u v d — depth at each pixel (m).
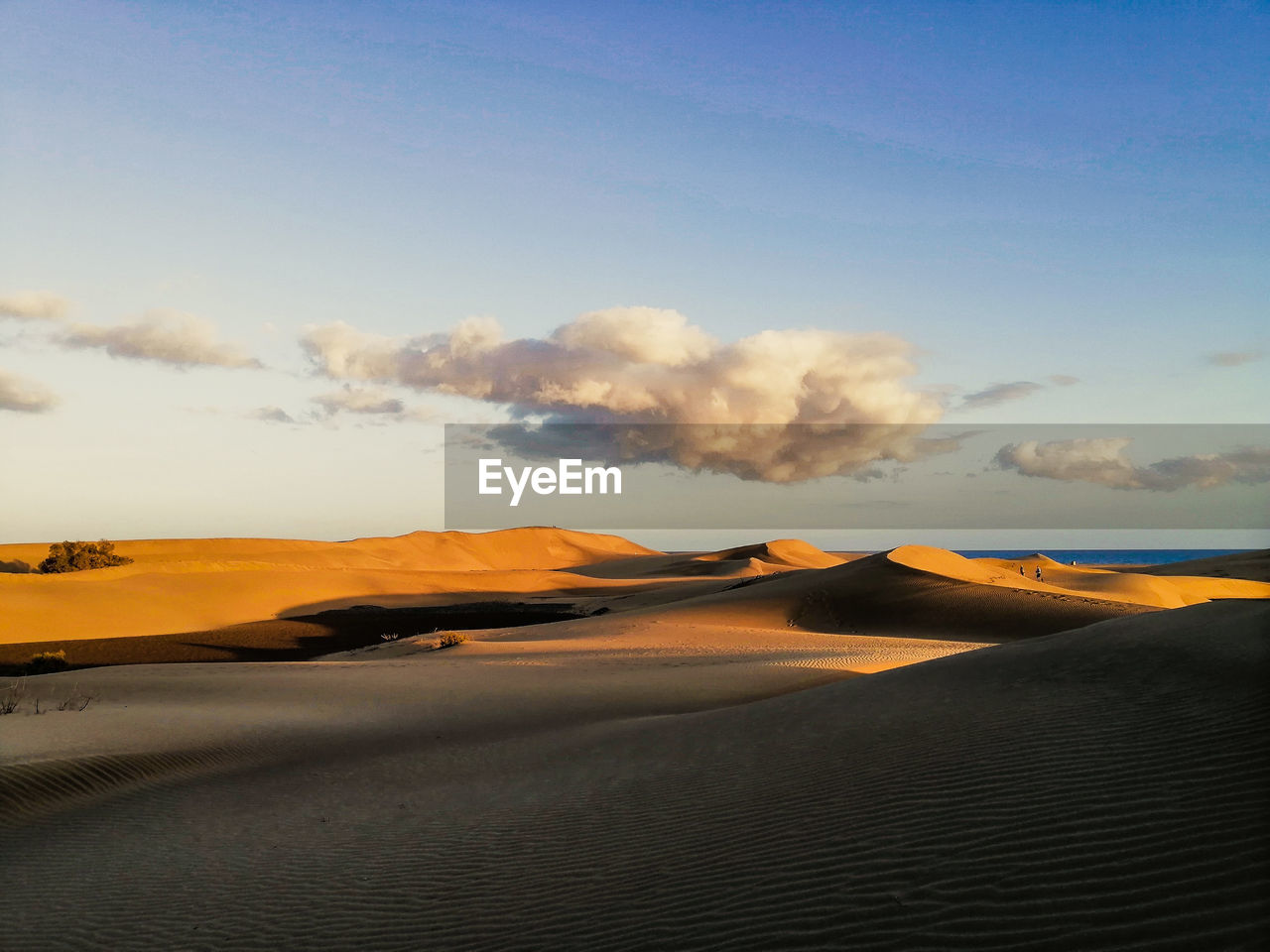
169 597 60.66
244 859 8.42
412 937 6.03
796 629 43.25
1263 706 7.11
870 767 7.79
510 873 7.09
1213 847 4.93
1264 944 3.95
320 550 150.75
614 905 5.91
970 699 9.48
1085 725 7.57
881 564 53.09
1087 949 4.21
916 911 4.87
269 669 25.05
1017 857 5.27
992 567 63.91
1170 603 57.31
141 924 6.88
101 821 10.06
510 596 83.56
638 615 47.38
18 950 6.55
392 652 35.62
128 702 18.56
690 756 10.34
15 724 14.75
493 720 16.81
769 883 5.70
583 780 10.18
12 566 100.88
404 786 11.53
